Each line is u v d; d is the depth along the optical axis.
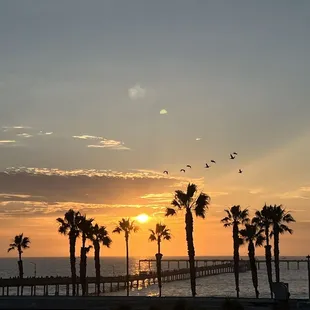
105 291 154.62
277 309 46.03
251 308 46.66
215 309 43.88
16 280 114.81
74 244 84.62
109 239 98.25
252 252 86.12
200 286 180.50
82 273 86.75
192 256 65.88
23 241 121.25
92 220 87.81
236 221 86.44
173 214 67.19
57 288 121.81
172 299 52.41
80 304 45.50
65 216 84.94
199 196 67.38
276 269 82.19
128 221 94.38
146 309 42.62
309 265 84.00
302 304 48.38
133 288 175.12
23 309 40.72
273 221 83.69
